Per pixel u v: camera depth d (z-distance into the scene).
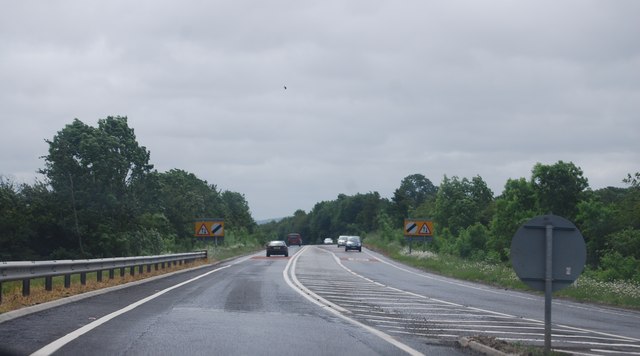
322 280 30.64
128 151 61.53
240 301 18.92
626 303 24.41
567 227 10.17
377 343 11.95
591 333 15.22
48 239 57.16
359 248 81.44
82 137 58.72
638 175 63.62
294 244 116.50
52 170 58.19
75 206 57.56
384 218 120.12
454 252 67.56
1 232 53.88
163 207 74.94
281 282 28.00
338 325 14.34
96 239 57.16
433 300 22.44
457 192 93.38
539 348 11.09
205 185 114.12
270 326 13.67
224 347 10.82
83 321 13.33
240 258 58.34
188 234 81.69
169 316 14.72
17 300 15.62
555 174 65.50
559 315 19.39
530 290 29.50
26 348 10.07
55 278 23.92
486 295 25.94
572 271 10.12
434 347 11.74
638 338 14.74
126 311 15.38
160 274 31.23
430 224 70.62
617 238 53.69
